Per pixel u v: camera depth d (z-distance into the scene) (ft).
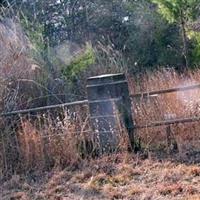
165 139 23.93
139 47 61.00
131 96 24.22
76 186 20.07
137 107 24.94
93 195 18.89
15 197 19.63
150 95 24.76
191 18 44.47
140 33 62.08
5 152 23.25
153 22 62.03
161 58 58.44
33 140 23.16
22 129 24.02
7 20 34.55
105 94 23.86
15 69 29.37
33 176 22.06
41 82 30.91
